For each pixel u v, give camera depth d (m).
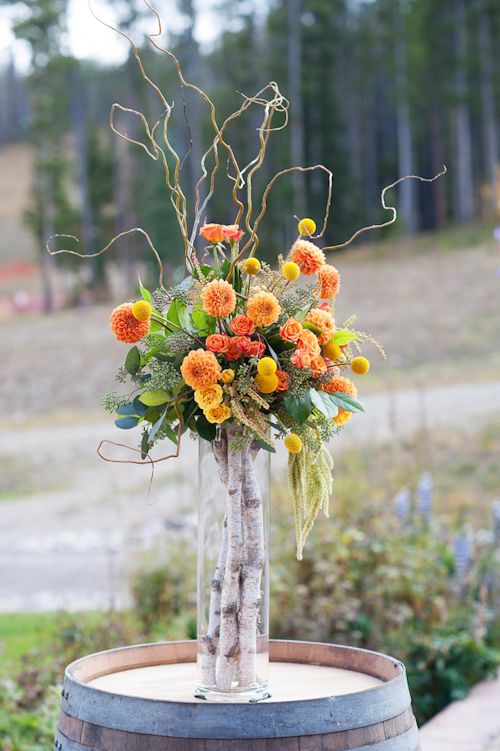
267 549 2.24
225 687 2.17
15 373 24.33
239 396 2.11
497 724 4.20
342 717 1.98
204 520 2.24
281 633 5.07
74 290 41.69
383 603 5.13
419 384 8.98
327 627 5.01
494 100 41.16
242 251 2.29
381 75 49.31
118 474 14.54
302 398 2.12
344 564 5.22
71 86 44.06
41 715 4.14
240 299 2.22
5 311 42.78
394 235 38.28
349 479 6.55
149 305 2.13
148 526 9.10
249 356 2.13
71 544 10.32
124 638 5.18
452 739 4.00
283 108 2.40
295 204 37.72
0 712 4.17
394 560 5.29
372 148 46.59
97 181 44.47
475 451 13.02
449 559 5.68
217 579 2.21
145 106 41.12
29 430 19.14
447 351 21.83
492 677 4.96
